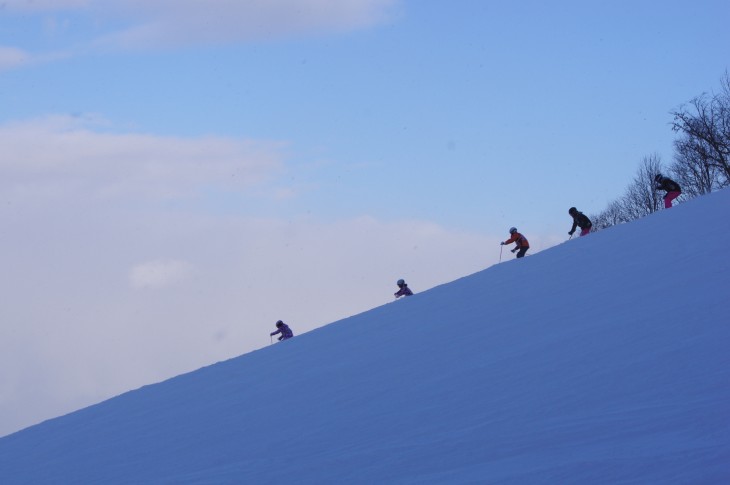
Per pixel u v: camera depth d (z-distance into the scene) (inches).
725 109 6894.7
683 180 7268.7
